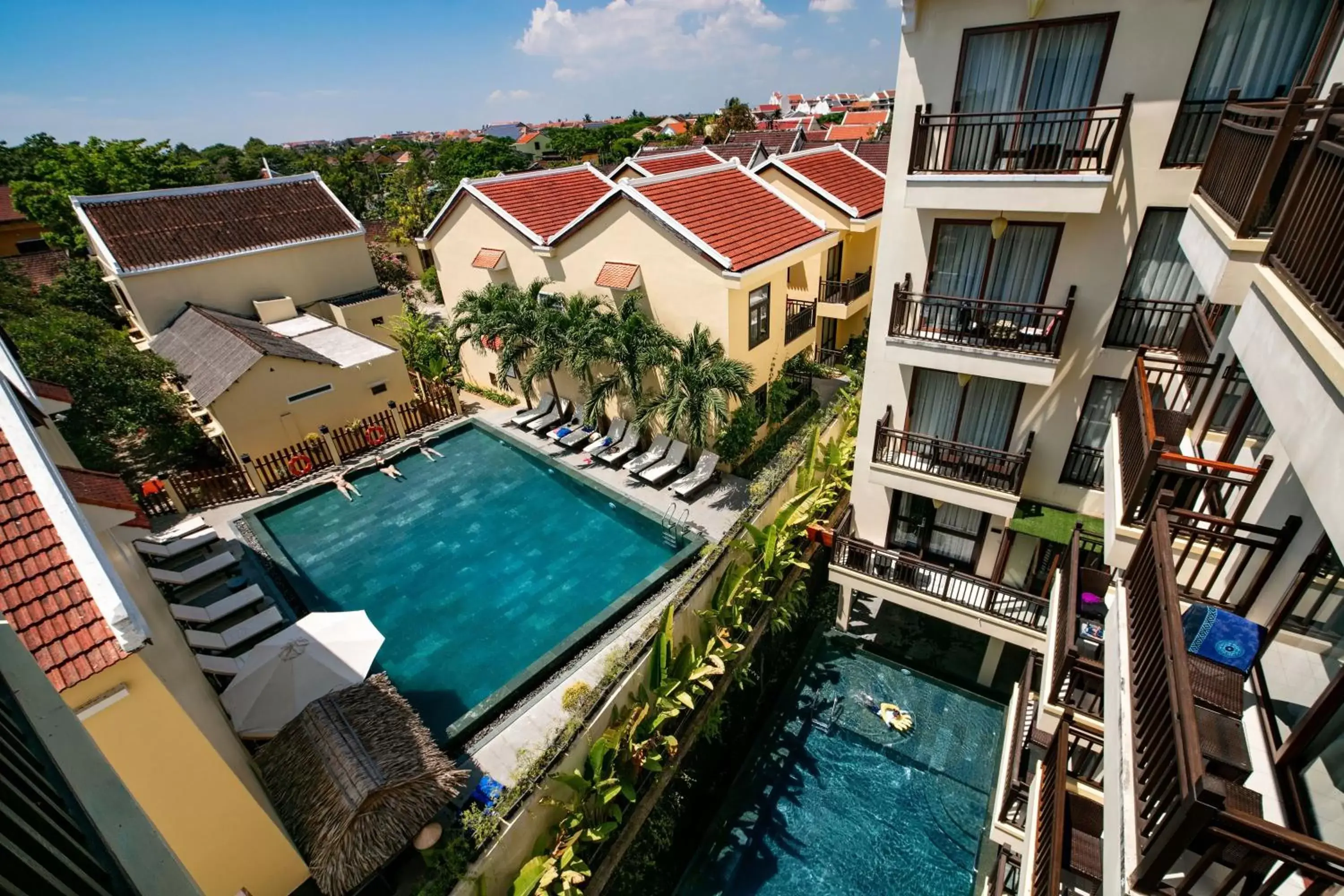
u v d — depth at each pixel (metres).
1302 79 8.02
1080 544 8.92
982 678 14.59
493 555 17.19
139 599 8.98
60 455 12.33
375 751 9.69
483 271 23.67
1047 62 9.38
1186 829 3.40
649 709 11.59
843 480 16.72
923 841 11.82
